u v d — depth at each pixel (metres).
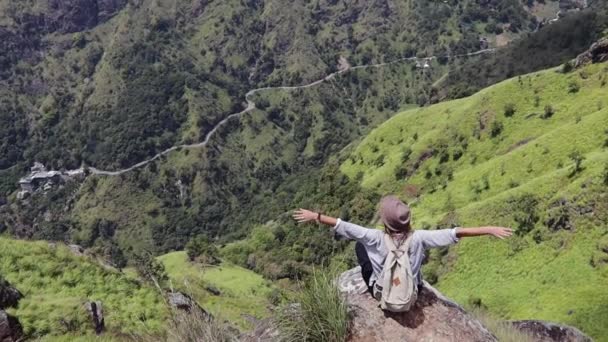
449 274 74.75
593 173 71.00
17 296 16.91
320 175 158.25
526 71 192.50
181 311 7.90
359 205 119.00
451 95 190.50
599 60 116.56
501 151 113.38
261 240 114.12
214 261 97.69
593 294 56.03
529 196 76.88
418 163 123.69
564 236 67.69
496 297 65.00
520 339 11.47
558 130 98.06
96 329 17.03
